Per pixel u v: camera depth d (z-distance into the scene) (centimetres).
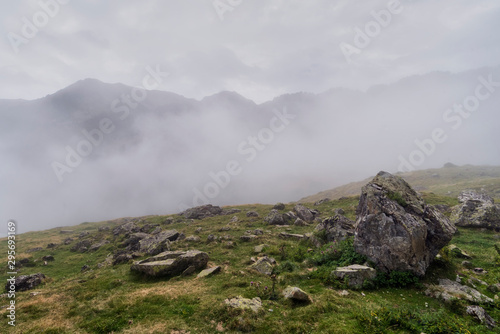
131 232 4644
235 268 2139
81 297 1730
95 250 3991
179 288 1712
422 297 1442
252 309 1262
